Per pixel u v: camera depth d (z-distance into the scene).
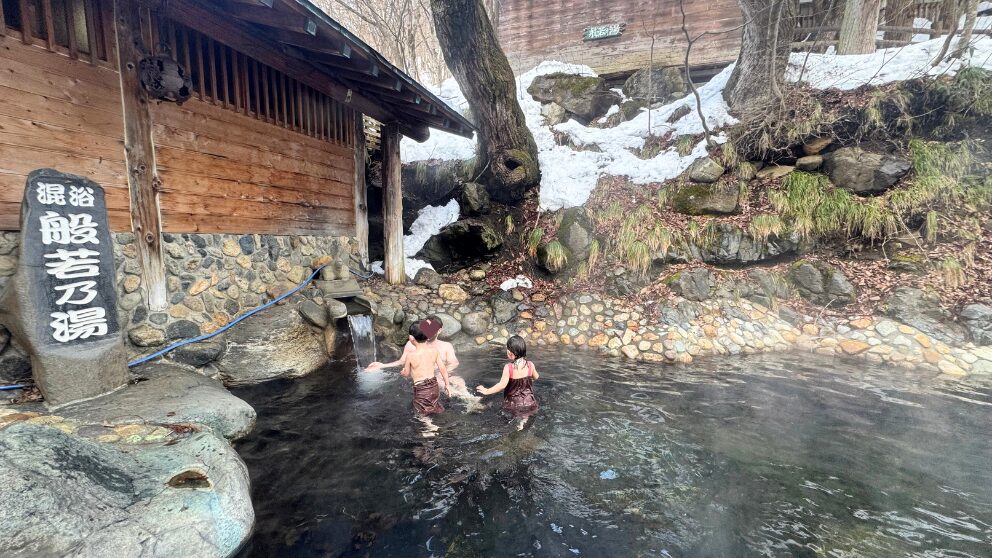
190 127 4.51
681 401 4.34
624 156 8.87
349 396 4.45
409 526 2.50
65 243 3.10
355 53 4.58
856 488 2.82
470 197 8.59
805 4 10.31
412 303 7.18
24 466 2.07
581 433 3.64
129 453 2.53
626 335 6.40
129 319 3.96
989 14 9.12
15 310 2.94
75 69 3.56
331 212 6.73
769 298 6.62
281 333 4.99
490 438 3.55
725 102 8.65
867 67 7.73
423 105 6.30
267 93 5.44
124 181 3.93
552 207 8.66
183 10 4.09
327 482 2.93
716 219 7.30
